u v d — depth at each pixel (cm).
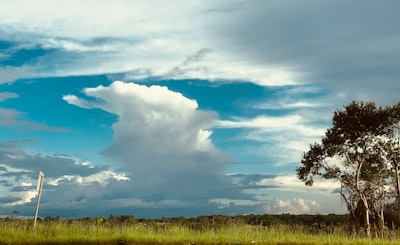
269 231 2003
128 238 1666
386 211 3678
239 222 2147
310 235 2025
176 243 1673
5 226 1666
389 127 3688
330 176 3812
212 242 1722
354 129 3734
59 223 1752
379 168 3734
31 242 1540
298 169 3950
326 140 3831
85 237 1628
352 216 3716
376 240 2148
